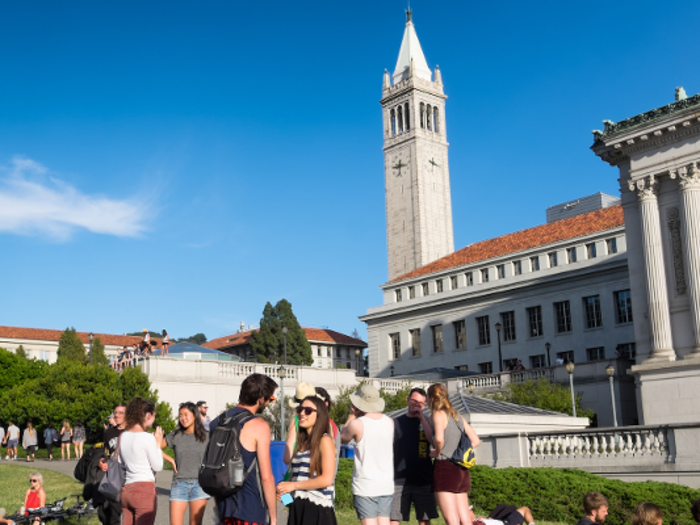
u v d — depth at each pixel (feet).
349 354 454.81
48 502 65.72
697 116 118.21
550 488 64.28
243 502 26.78
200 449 34.94
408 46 391.86
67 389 138.21
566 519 62.64
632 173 127.65
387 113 393.09
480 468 69.36
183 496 34.60
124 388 140.15
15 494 70.64
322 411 28.22
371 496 31.17
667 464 70.13
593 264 209.26
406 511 35.37
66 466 100.94
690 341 119.24
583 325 211.41
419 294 265.13
